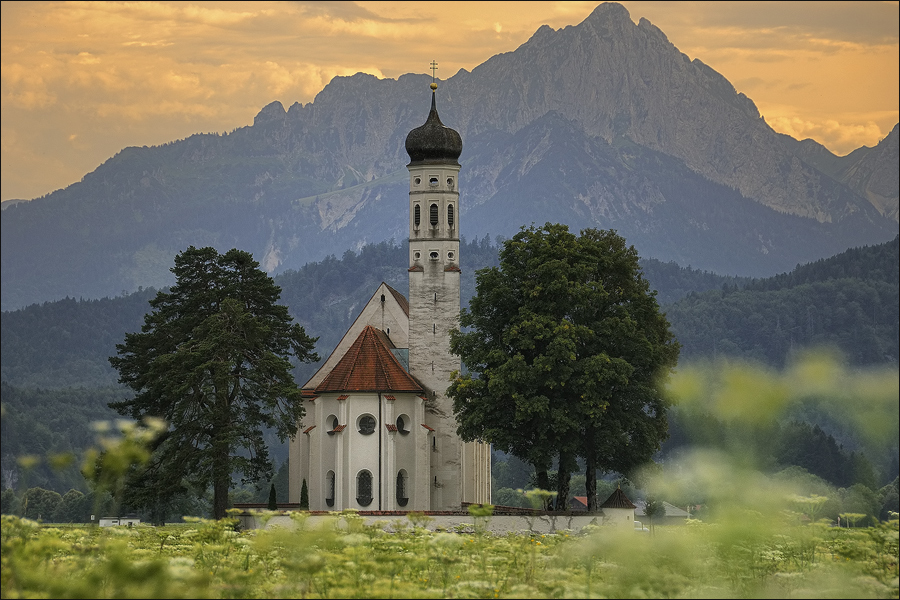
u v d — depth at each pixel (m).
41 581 36.38
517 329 104.75
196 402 106.69
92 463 37.88
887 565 48.69
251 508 120.62
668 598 43.84
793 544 51.97
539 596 42.66
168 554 58.44
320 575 46.72
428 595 42.16
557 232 110.56
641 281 115.19
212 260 115.75
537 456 102.75
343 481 122.94
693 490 41.12
